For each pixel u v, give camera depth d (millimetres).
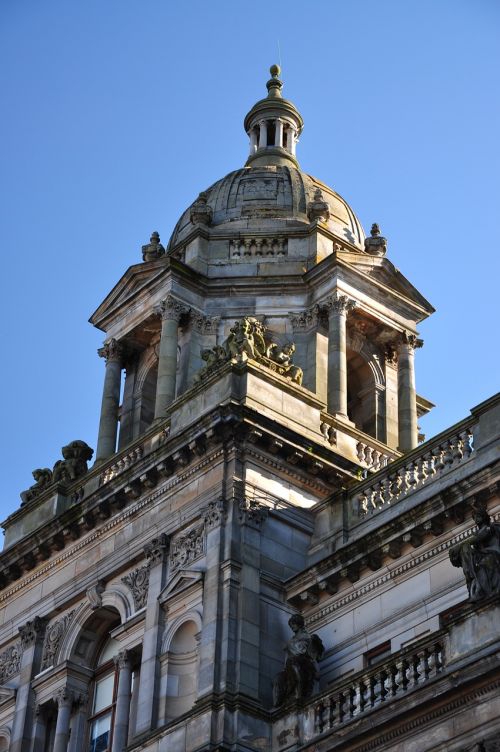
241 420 69812
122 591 72688
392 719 57750
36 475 83500
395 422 85938
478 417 65812
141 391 87438
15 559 78812
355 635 65875
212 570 67625
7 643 78375
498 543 59438
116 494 74125
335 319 83625
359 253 86312
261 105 98875
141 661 70062
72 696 73250
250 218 89438
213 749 62125
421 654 58812
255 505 69375
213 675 64438
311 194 91500
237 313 85375
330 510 70750
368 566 66375
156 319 86062
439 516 63875
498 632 56219
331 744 60000
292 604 68500
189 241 88438
